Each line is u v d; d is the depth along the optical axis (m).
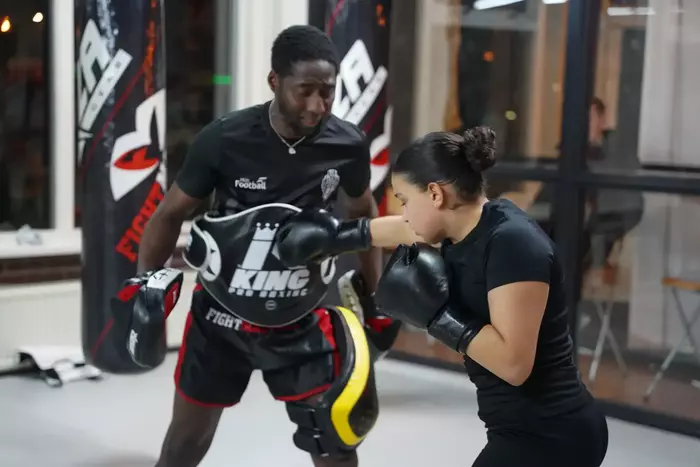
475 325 1.64
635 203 4.42
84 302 3.37
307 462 3.19
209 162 2.22
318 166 2.24
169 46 4.90
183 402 2.35
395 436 3.51
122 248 3.28
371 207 2.46
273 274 2.22
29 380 4.19
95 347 3.35
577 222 4.15
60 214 4.51
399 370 4.59
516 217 1.64
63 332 4.39
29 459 3.18
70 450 3.29
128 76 3.19
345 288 2.52
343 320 2.32
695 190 3.74
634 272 4.51
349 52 3.60
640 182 3.90
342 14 3.59
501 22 4.93
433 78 5.24
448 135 1.68
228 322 2.29
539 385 1.66
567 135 4.13
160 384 4.18
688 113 4.23
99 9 3.14
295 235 2.15
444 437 3.51
